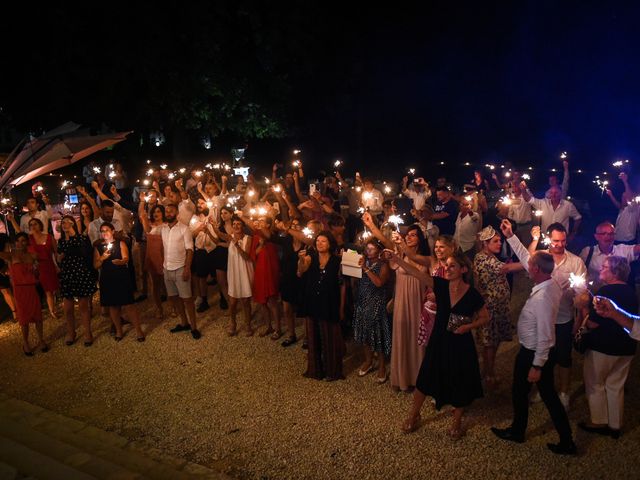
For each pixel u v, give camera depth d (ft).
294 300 24.56
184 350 25.43
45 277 29.40
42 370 24.14
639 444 16.67
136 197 48.83
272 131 72.54
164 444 18.01
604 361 16.60
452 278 16.49
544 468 15.72
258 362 23.79
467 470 15.81
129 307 26.45
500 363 22.54
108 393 21.75
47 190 74.28
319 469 16.26
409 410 19.33
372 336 20.88
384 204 31.58
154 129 62.90
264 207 26.68
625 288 16.63
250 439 18.03
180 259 26.12
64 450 17.19
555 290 15.70
